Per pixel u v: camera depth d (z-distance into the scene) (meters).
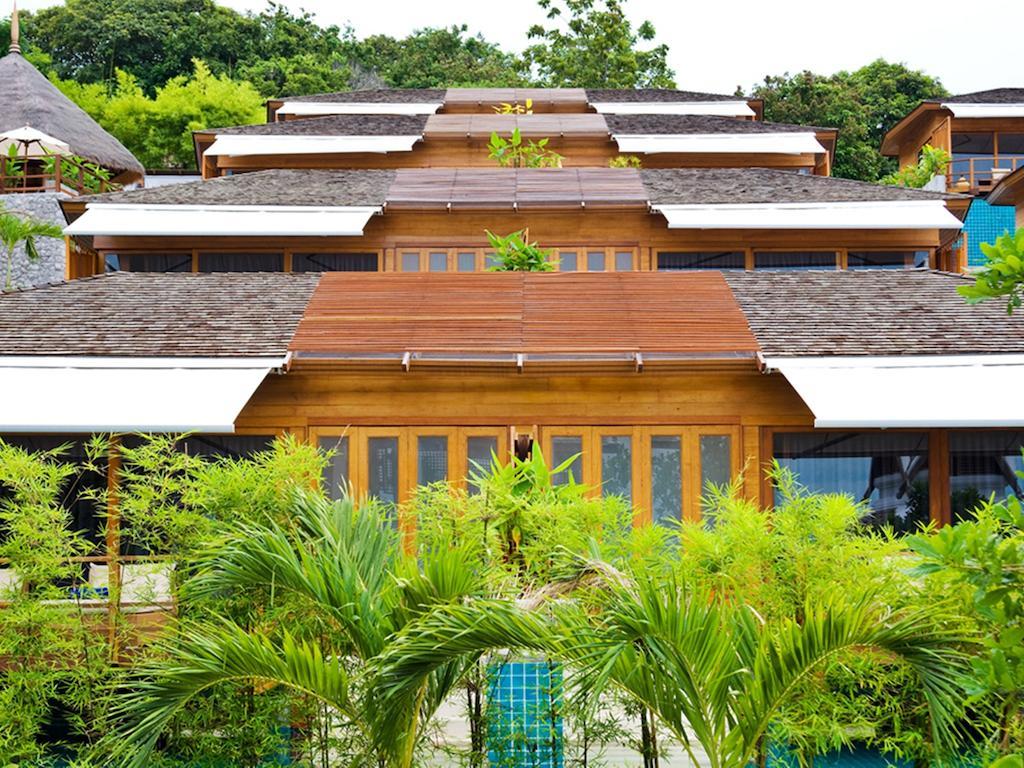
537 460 14.68
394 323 20.92
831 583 10.81
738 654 10.10
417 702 10.80
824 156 42.28
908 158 57.56
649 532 12.00
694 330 20.50
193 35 98.38
